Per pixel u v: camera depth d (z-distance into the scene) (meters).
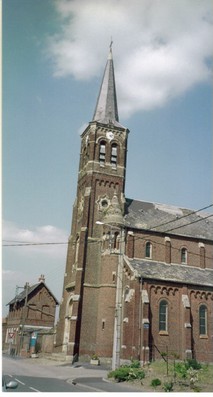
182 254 49.38
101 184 50.84
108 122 54.38
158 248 48.12
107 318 42.72
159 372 26.95
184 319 40.28
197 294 42.50
